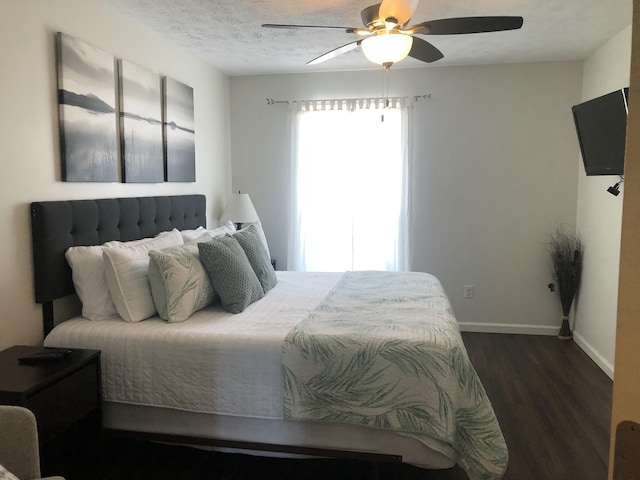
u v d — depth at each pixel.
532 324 4.60
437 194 4.64
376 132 4.62
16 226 2.34
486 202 4.57
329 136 4.70
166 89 3.61
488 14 3.11
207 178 4.45
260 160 4.91
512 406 3.05
